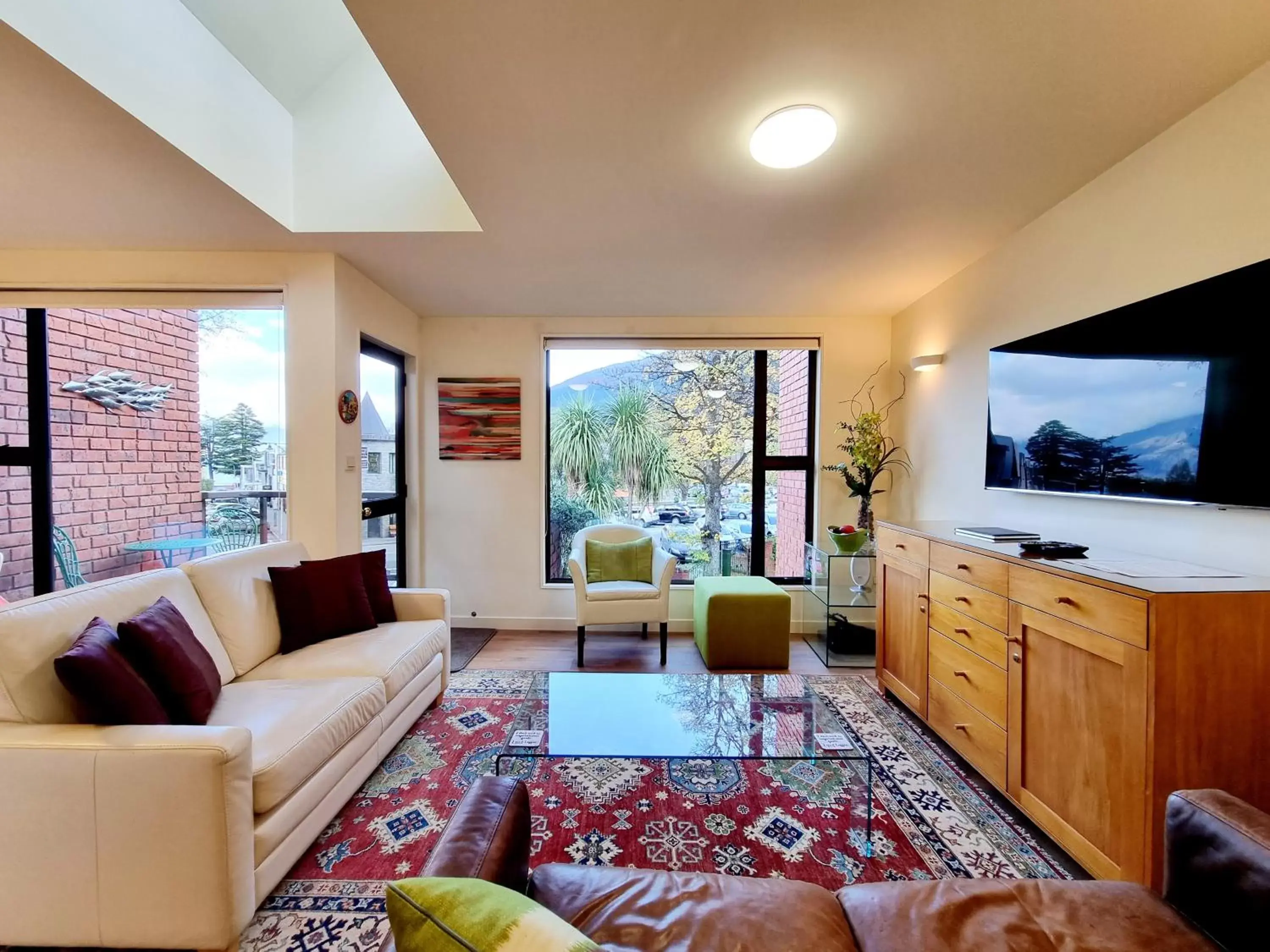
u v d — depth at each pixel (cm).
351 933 128
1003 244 238
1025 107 150
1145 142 166
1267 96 134
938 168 180
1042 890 93
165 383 285
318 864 150
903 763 205
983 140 165
